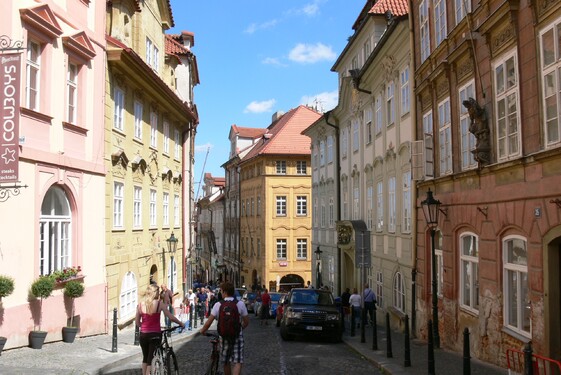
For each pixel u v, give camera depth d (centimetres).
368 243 1800
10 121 1138
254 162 5762
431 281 1759
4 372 1011
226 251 7594
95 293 1736
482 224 1304
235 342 912
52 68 1464
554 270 991
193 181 3606
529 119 1062
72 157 1585
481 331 1309
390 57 2205
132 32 2308
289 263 5412
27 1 1340
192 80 3666
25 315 1322
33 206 1367
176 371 974
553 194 965
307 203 5475
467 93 1418
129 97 2116
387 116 2330
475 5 1348
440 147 1648
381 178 2431
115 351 1354
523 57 1084
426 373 1129
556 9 954
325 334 1891
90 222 1712
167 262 2775
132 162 2134
